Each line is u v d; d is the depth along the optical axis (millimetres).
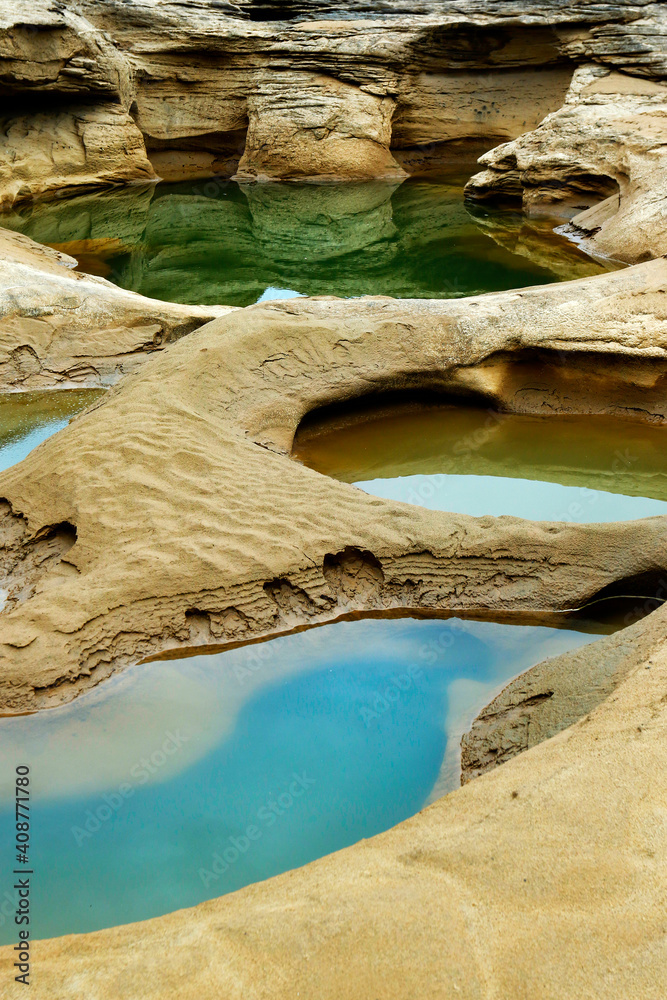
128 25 20234
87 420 7082
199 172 22438
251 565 5609
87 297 10188
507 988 2400
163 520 5926
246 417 7648
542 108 21438
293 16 22016
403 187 20625
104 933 2885
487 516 6055
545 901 2643
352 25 21062
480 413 8891
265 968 2547
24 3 17094
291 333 8211
